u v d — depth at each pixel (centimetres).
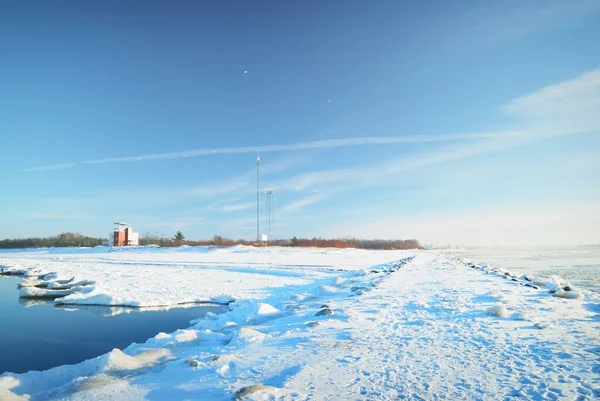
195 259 3884
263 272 2609
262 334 789
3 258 4894
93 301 1580
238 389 493
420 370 543
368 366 566
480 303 1066
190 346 764
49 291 1867
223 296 1593
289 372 552
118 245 6575
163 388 518
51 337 1066
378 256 4869
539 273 3027
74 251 6362
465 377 511
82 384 538
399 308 1033
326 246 6881
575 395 444
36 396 516
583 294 1212
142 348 766
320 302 1212
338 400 443
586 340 669
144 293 1705
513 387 472
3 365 833
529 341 671
